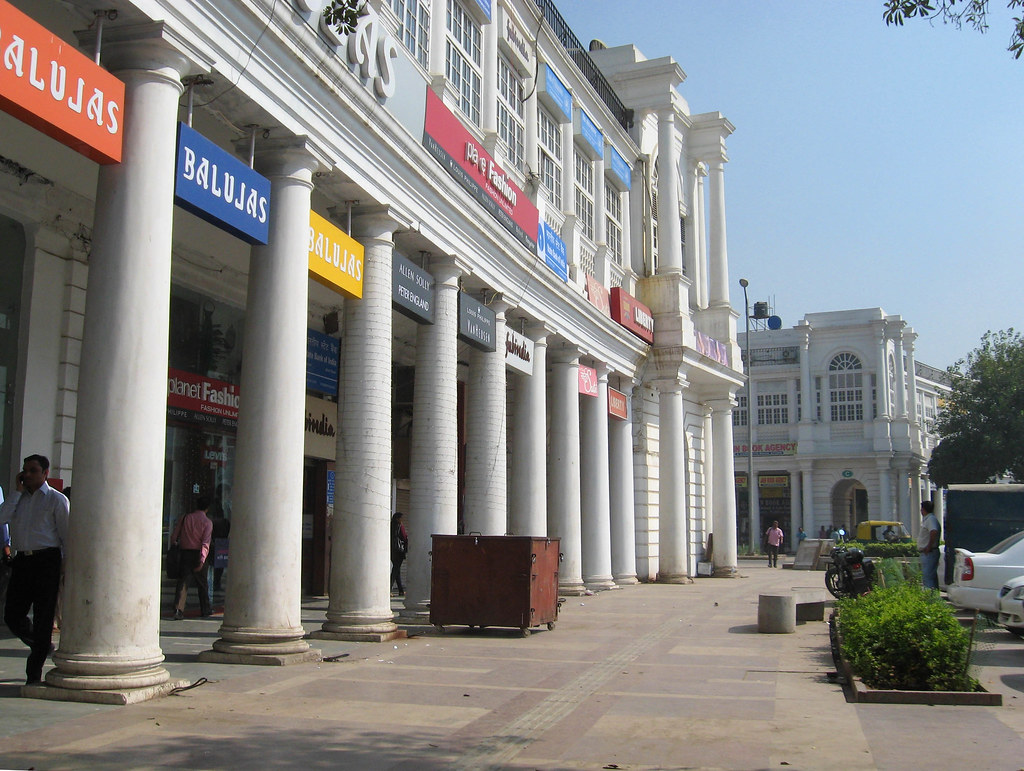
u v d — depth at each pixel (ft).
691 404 97.04
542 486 58.65
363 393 37.27
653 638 39.09
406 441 65.05
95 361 23.50
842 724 21.59
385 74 37.42
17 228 36.09
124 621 23.11
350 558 36.78
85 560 22.98
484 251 49.70
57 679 22.75
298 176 32.04
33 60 20.84
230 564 30.42
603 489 70.59
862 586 54.70
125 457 23.29
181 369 44.65
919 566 61.05
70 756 17.47
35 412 35.88
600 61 95.81
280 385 30.68
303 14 31.53
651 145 93.45
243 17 28.14
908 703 24.26
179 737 19.27
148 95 24.59
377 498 37.11
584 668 30.35
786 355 200.75
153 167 24.38
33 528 23.54
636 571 81.66
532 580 39.45
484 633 40.22
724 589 72.74
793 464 193.98
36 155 34.04
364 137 36.27
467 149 46.91
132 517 23.30
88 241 38.58
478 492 50.39
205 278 45.42
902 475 186.60
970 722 21.86
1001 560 42.42
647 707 23.67
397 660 31.55
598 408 71.31
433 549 40.22
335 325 54.80
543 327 59.62
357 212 38.27
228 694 24.25
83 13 24.50
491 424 50.93
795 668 30.60
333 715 22.00
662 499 82.53
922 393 217.36
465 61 53.57
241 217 28.60
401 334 61.46
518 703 24.03
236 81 28.30
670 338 83.56
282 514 30.30
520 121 63.62
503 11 59.57
